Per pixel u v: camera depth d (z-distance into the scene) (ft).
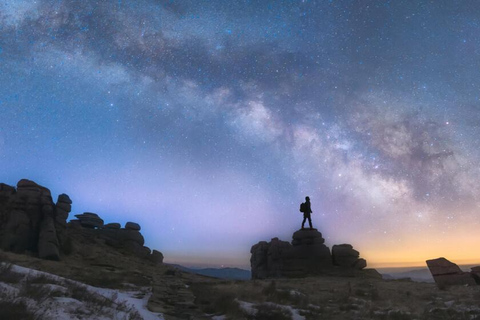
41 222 75.00
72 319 18.62
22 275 25.98
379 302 44.98
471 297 46.93
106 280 45.96
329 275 86.12
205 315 33.19
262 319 32.48
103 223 113.29
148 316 29.09
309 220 98.07
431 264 70.54
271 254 99.40
